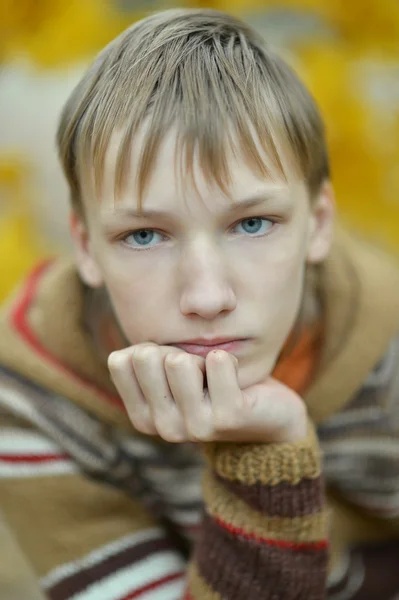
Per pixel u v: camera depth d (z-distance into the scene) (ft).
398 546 3.56
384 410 2.89
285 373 2.64
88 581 2.60
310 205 2.30
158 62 2.05
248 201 1.93
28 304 2.97
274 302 2.06
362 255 3.07
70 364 2.75
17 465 2.72
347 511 3.41
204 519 2.36
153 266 2.01
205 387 2.05
